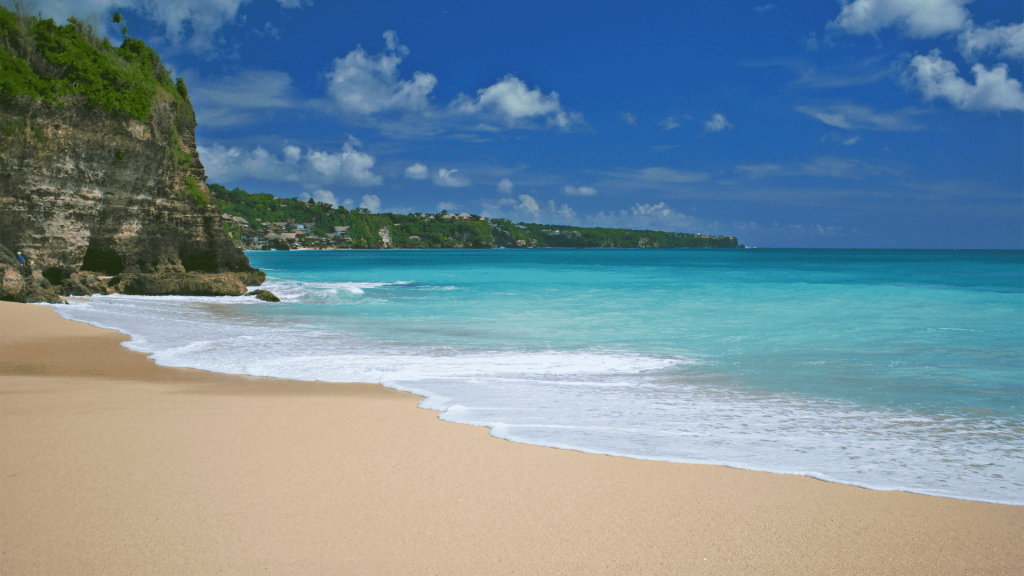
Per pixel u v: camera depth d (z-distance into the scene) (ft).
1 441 18.44
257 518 13.19
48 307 61.21
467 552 11.87
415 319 60.18
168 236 97.81
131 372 32.48
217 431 20.18
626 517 13.78
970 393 29.04
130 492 14.51
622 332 50.93
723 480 16.46
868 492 15.78
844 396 28.30
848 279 132.46
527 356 39.01
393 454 18.10
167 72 98.68
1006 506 14.96
